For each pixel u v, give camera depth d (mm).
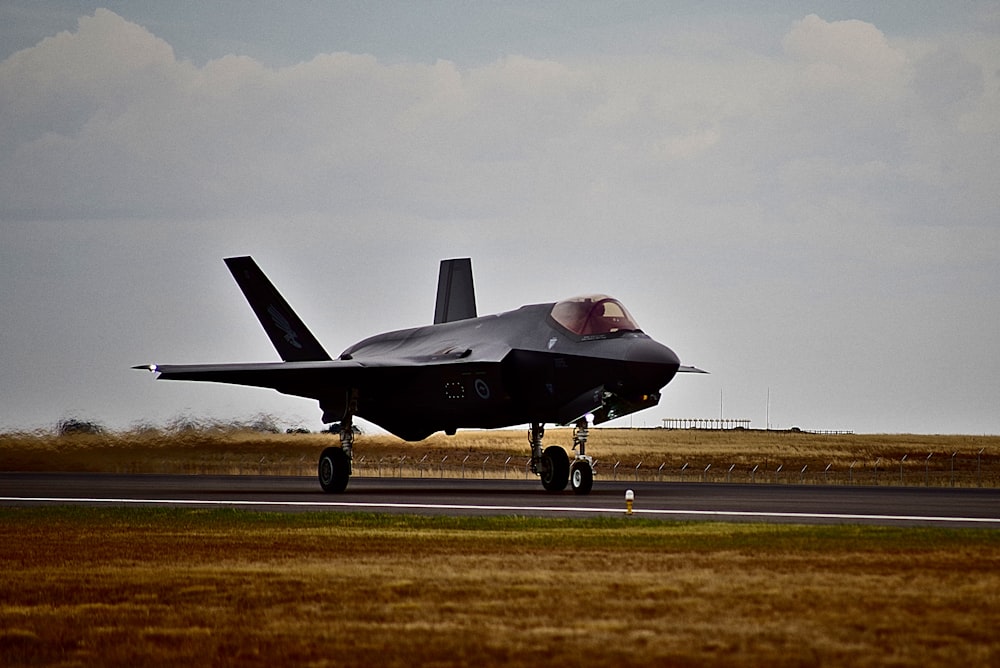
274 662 35594
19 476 187625
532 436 132125
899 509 97125
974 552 61000
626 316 123938
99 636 39406
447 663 35219
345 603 45281
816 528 76250
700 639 38125
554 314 126375
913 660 34812
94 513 91312
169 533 73562
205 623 41469
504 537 70625
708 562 57125
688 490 138375
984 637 38031
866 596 46125
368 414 140375
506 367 125000
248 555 60938
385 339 152500
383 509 97938
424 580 51062
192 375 133000
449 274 165250
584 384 120125
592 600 45594
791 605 44188
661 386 118438
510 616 42375
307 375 134000
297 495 123438
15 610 44188
